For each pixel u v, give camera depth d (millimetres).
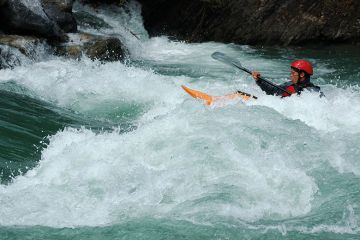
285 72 19203
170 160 9688
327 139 10852
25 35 17375
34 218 8297
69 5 19422
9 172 9852
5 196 8789
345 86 17562
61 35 18328
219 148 9930
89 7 23734
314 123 11828
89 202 8688
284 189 9086
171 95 14562
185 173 9359
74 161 9648
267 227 8250
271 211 8625
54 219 8297
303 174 9438
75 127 12641
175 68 19281
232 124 10695
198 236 7988
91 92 14766
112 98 14531
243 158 9734
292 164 9727
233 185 9102
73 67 16672
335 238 8055
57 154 10203
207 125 10617
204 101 12750
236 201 8750
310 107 12398
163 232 8062
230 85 16125
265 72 19078
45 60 17094
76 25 19766
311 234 8133
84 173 9336
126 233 8023
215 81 16766
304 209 8750
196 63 20125
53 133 12109
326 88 16875
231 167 9508
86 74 15742
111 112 13836
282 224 8344
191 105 11344
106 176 9250
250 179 9258
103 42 18641
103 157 9742
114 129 12719
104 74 15773
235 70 19188
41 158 10367
